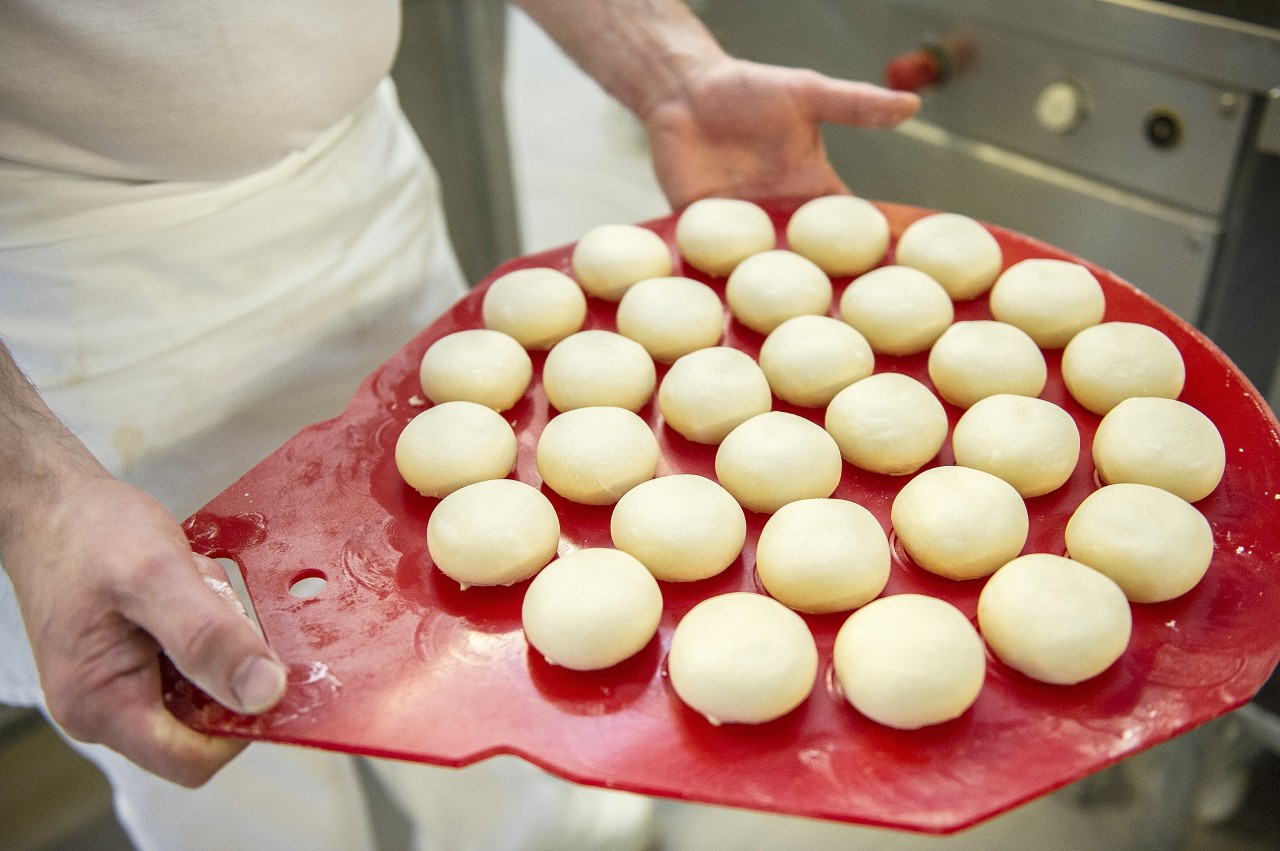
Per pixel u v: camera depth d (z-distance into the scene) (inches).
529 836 50.6
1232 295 47.2
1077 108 47.4
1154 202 47.0
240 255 37.3
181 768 24.6
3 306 33.8
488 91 70.6
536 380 37.8
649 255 39.8
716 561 29.6
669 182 45.9
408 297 44.4
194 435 38.4
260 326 38.7
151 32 29.7
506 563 28.8
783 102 42.1
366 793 57.7
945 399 35.6
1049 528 31.2
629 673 27.0
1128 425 31.4
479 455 32.0
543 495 31.6
